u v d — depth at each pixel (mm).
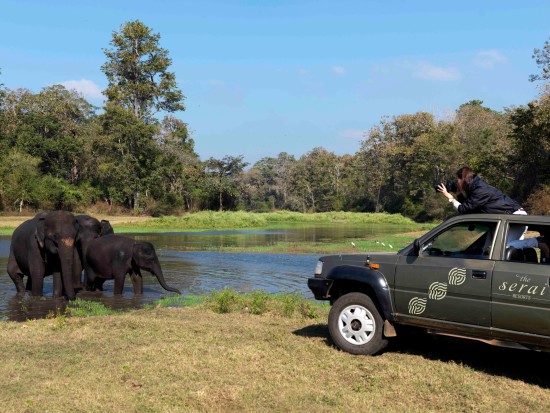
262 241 35781
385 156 97500
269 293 14156
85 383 6051
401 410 5402
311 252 27125
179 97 78562
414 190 87750
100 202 71375
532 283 6000
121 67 77188
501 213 6957
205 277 17344
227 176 85375
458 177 7465
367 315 7254
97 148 72625
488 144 72125
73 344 7777
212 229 52875
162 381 6141
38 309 11844
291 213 84438
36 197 62406
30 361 6922
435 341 8102
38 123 72875
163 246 30578
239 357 7043
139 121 71062
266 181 143875
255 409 5391
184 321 9523
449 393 5875
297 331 8719
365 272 7242
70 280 12867
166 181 79000
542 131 43031
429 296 6727
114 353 7266
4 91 75438
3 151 67188
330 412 5340
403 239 36906
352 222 77000
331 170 124062
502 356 7371
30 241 13367
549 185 41344
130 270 14109
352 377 6371
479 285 6344
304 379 6234
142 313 10570
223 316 10195
